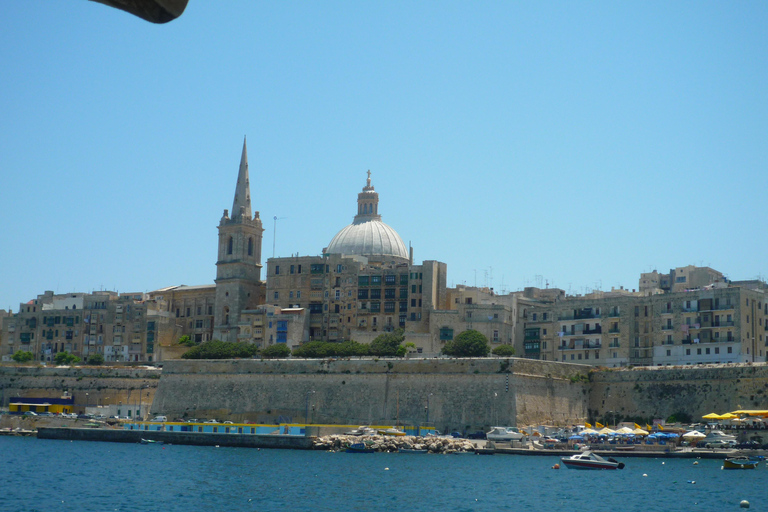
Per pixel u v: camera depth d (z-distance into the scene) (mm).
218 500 83812
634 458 122062
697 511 77125
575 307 180500
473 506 80625
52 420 166000
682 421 141125
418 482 96625
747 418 133000
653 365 167750
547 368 149375
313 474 103750
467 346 172000
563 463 115000
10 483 94562
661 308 169000
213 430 154875
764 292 169875
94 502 82312
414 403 151375
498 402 143875
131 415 175250
